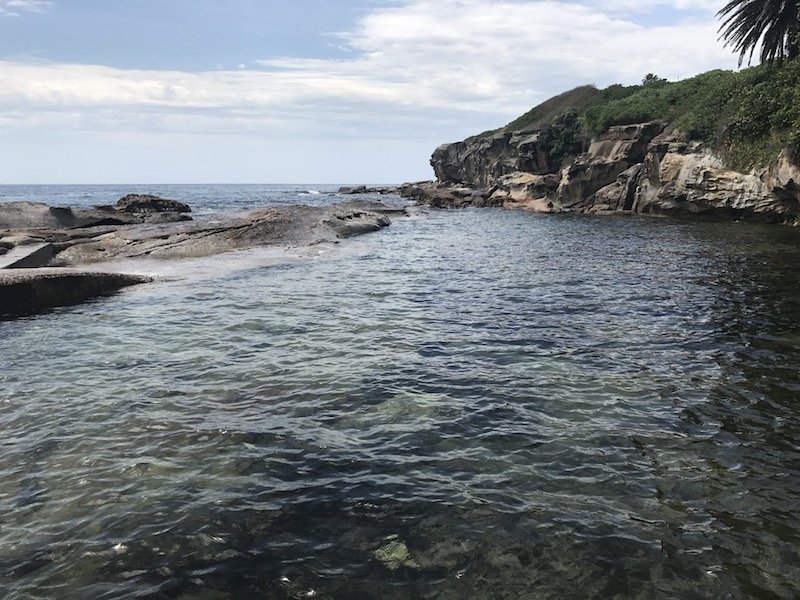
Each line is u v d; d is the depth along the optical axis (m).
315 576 4.75
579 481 6.22
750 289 15.85
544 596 4.53
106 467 6.55
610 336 11.84
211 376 9.58
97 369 9.98
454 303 15.27
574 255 23.95
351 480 6.24
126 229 28.91
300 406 8.30
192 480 6.26
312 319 13.48
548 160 63.62
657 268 19.95
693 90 50.44
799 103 31.03
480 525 5.43
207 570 4.83
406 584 4.66
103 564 4.91
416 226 39.59
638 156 48.22
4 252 21.61
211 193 123.88
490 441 7.16
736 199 35.66
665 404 8.27
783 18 34.50
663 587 4.62
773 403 8.23
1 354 10.93
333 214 36.19
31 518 5.57
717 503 5.79
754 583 4.67
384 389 8.94
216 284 17.92
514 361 10.31
